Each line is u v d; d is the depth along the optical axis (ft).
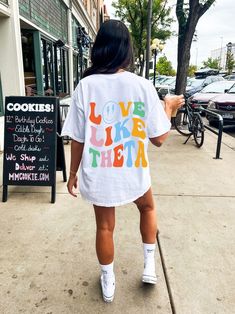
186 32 27.40
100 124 6.06
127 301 7.12
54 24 34.50
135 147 6.17
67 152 19.65
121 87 5.98
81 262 8.41
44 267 8.18
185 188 13.78
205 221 10.81
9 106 12.08
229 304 7.07
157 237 9.68
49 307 6.90
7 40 20.21
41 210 11.37
